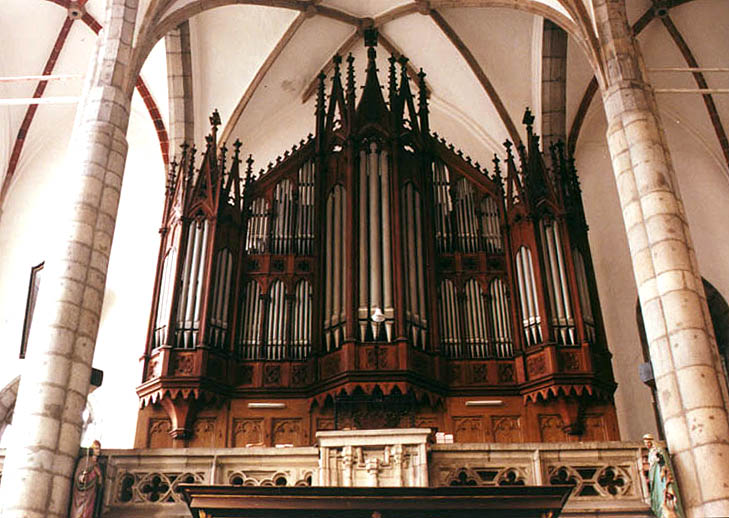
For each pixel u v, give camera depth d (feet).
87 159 49.47
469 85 77.56
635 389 68.49
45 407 42.52
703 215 74.02
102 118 51.06
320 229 64.64
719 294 71.36
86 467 43.11
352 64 78.54
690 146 76.48
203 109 75.77
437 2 71.61
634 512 43.86
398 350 57.98
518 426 58.65
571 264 62.23
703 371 43.24
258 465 45.34
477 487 37.35
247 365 60.39
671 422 43.55
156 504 44.55
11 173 76.13
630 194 49.70
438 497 37.35
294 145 72.13
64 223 47.73
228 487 37.17
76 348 44.86
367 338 58.75
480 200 67.82
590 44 55.98
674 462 42.75
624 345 70.13
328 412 58.70
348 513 37.65
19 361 69.87
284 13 73.31
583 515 43.88
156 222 75.72
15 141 76.18
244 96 75.82
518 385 59.67
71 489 42.63
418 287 61.98
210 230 63.21
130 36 54.95
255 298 63.05
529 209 64.54
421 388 57.77
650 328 46.14
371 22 75.87
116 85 52.75
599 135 78.13
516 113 76.48
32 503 40.27
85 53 74.84
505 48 74.95
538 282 61.77
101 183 49.32
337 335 59.41
